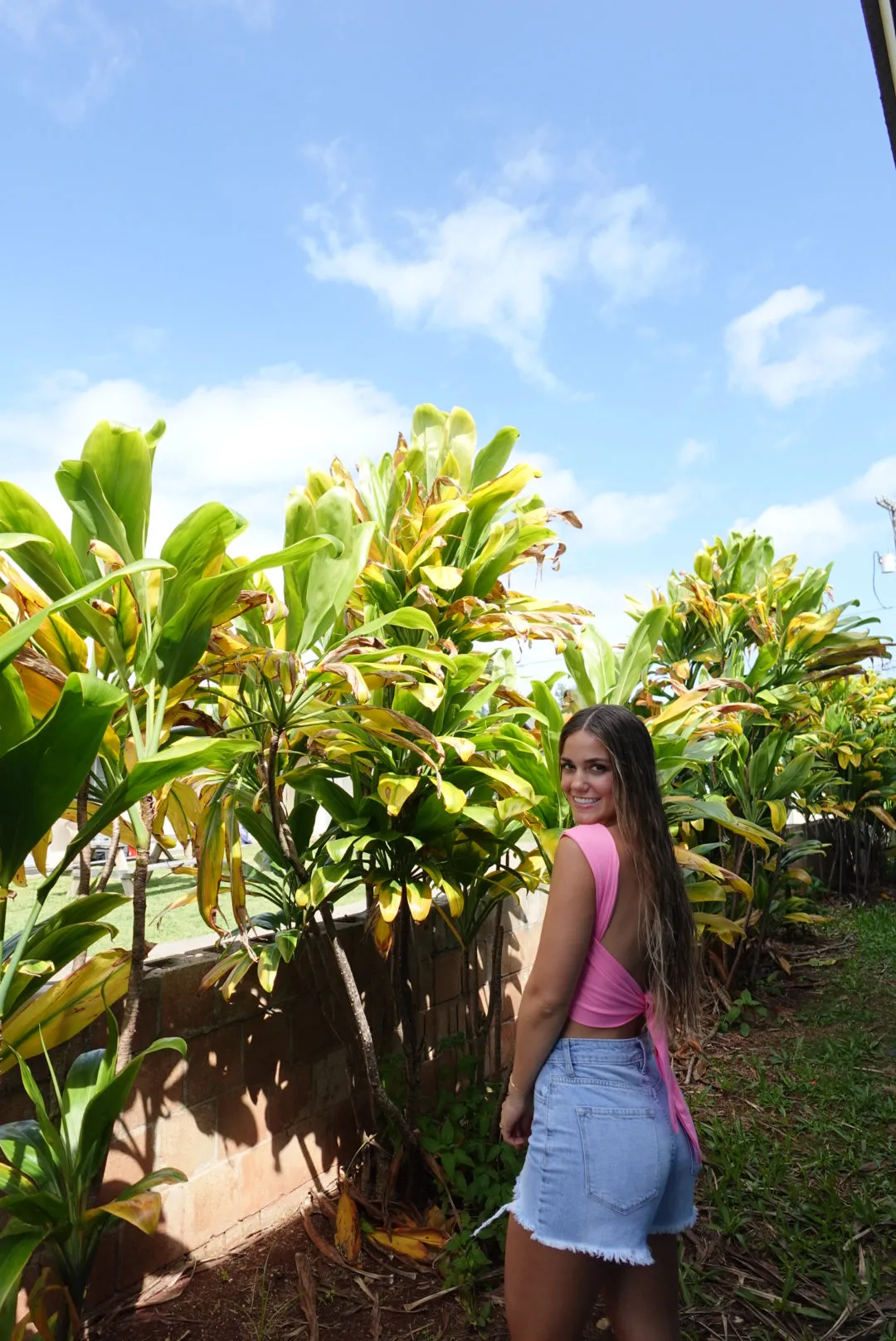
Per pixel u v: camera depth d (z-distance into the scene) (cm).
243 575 183
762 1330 222
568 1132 145
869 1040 452
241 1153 258
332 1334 216
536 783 279
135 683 197
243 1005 263
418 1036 326
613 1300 157
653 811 161
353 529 245
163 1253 233
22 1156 176
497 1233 249
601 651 310
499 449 312
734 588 582
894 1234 265
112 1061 186
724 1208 272
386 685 261
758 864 542
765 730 554
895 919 753
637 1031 154
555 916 153
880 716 920
